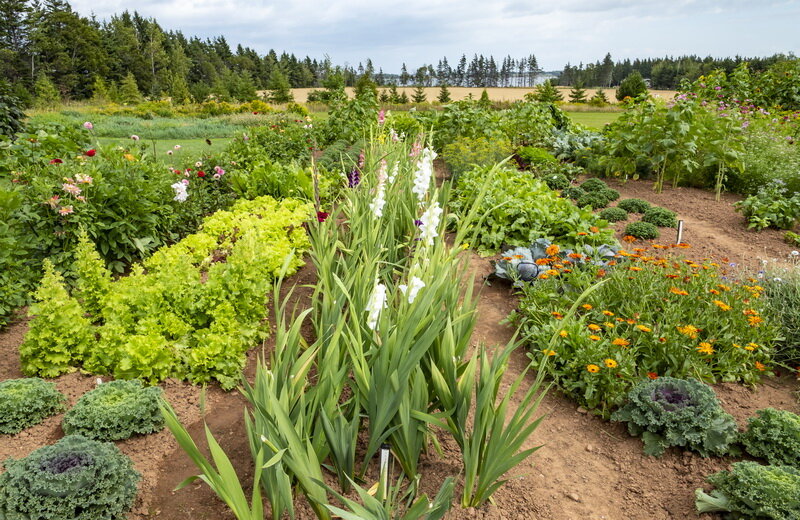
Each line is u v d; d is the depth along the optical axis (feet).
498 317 18.74
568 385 14.06
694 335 14.58
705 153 35.73
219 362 14.14
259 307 16.40
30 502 9.08
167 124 87.56
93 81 234.99
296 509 9.86
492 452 9.39
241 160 36.91
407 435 9.72
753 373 14.97
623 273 18.19
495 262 23.06
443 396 10.00
